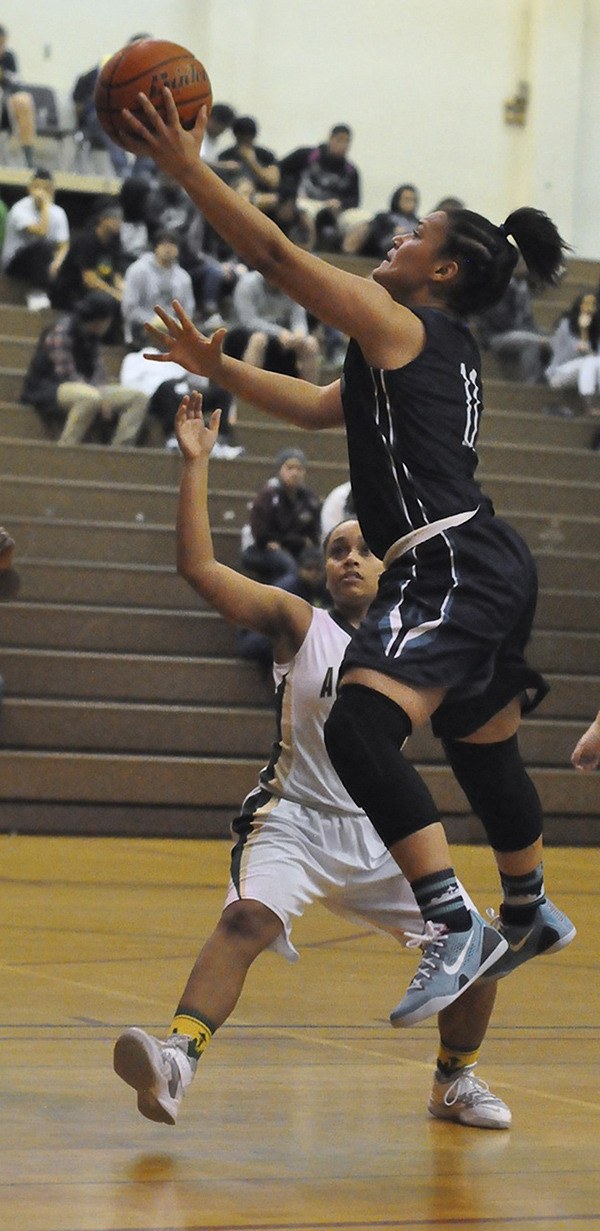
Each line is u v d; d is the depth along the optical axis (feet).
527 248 14.42
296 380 15.51
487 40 77.66
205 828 43.55
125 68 12.87
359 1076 17.43
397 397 13.33
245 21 73.97
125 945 26.30
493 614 13.07
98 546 49.29
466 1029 15.29
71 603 47.62
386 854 15.65
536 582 13.69
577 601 51.21
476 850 43.16
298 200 67.21
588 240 78.02
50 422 54.03
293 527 46.32
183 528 15.38
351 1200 12.67
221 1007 14.42
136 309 57.16
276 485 46.44
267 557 45.80
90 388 53.36
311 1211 12.30
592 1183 13.46
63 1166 13.26
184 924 28.96
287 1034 19.71
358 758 12.78
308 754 15.52
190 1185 12.89
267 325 56.13
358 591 15.97
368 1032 20.02
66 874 35.17
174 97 12.94
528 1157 14.26
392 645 12.93
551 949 14.78
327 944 27.63
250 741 44.83
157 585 48.24
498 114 77.87
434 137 77.15
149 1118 13.71
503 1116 15.29
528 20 78.07
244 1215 12.12
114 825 42.98
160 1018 20.01
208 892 33.35
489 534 13.34
